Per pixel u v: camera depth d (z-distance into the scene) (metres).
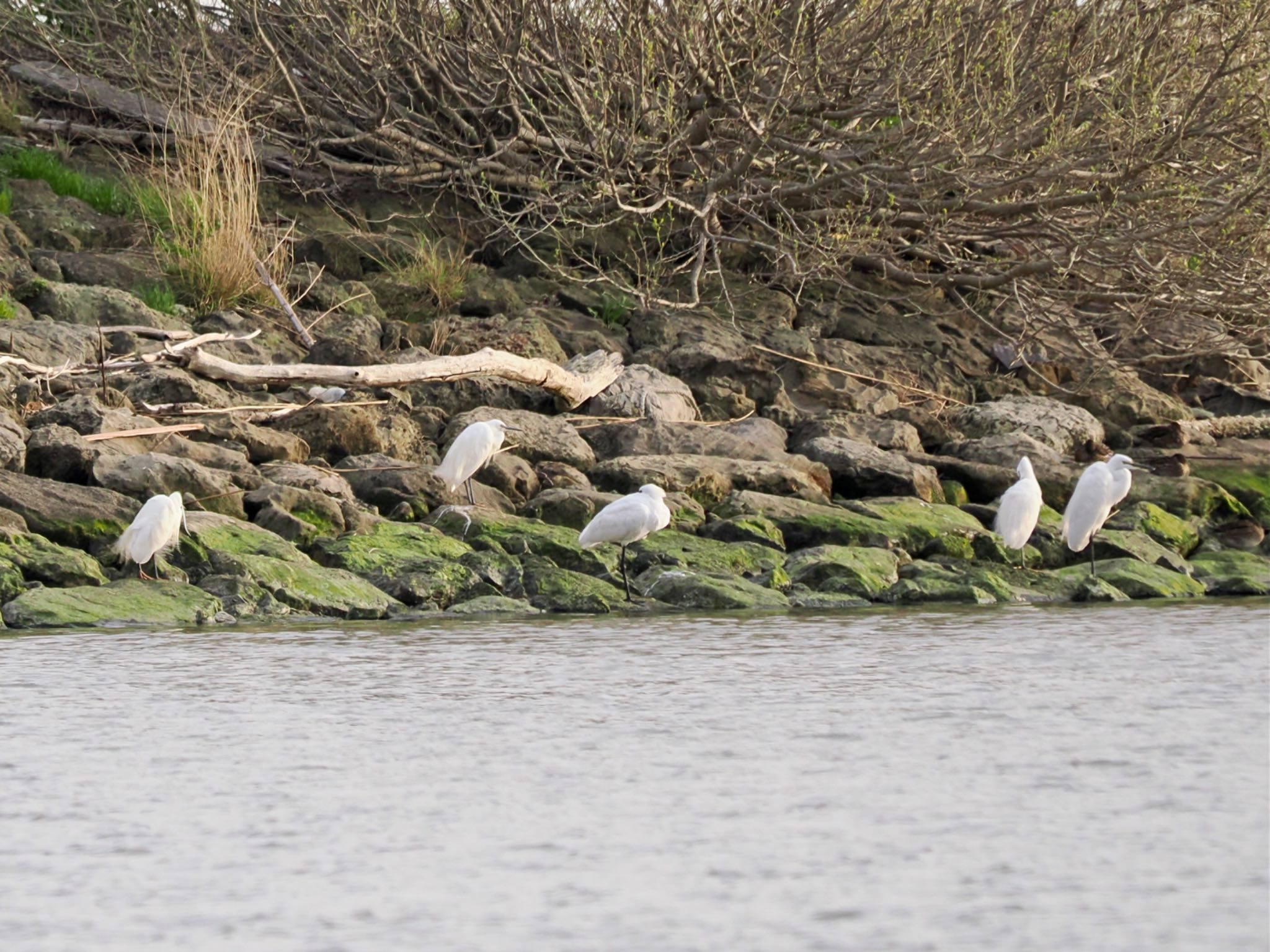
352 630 12.53
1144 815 7.42
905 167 21.05
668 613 13.78
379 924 6.05
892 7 21.28
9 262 19.47
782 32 21.08
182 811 7.51
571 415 18.86
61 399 16.36
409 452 17.45
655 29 21.17
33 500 13.65
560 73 21.61
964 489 18.44
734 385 20.48
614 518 14.08
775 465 17.48
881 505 16.84
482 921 6.08
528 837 7.12
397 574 13.87
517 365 18.47
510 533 14.96
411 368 17.84
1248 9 20.34
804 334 22.03
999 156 21.03
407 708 9.70
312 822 7.34
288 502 14.65
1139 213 21.34
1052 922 6.05
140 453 15.05
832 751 8.63
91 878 6.60
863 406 20.97
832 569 14.86
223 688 10.21
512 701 9.91
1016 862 6.75
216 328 19.19
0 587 12.61
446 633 12.45
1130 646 12.01
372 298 21.03
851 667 11.12
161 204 21.38
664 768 8.27
